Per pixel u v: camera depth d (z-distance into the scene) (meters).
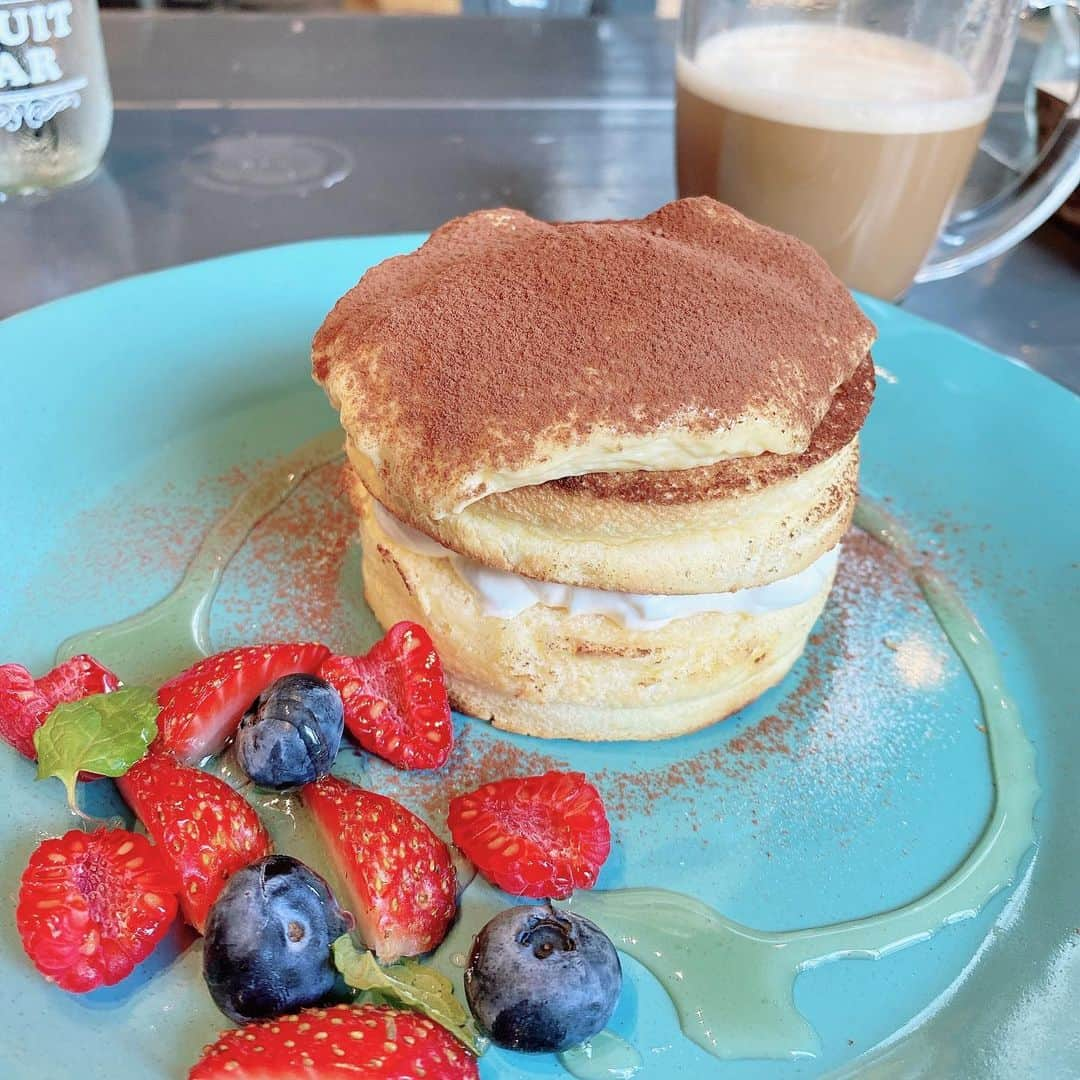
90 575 0.23
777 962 0.18
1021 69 0.39
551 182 0.40
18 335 0.27
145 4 0.51
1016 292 0.35
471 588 0.21
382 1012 0.16
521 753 0.21
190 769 0.18
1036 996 0.17
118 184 0.38
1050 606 0.24
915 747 0.21
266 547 0.24
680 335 0.19
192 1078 0.15
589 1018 0.16
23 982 0.16
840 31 0.31
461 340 0.19
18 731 0.19
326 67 0.46
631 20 0.50
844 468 0.21
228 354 0.28
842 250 0.31
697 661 0.21
